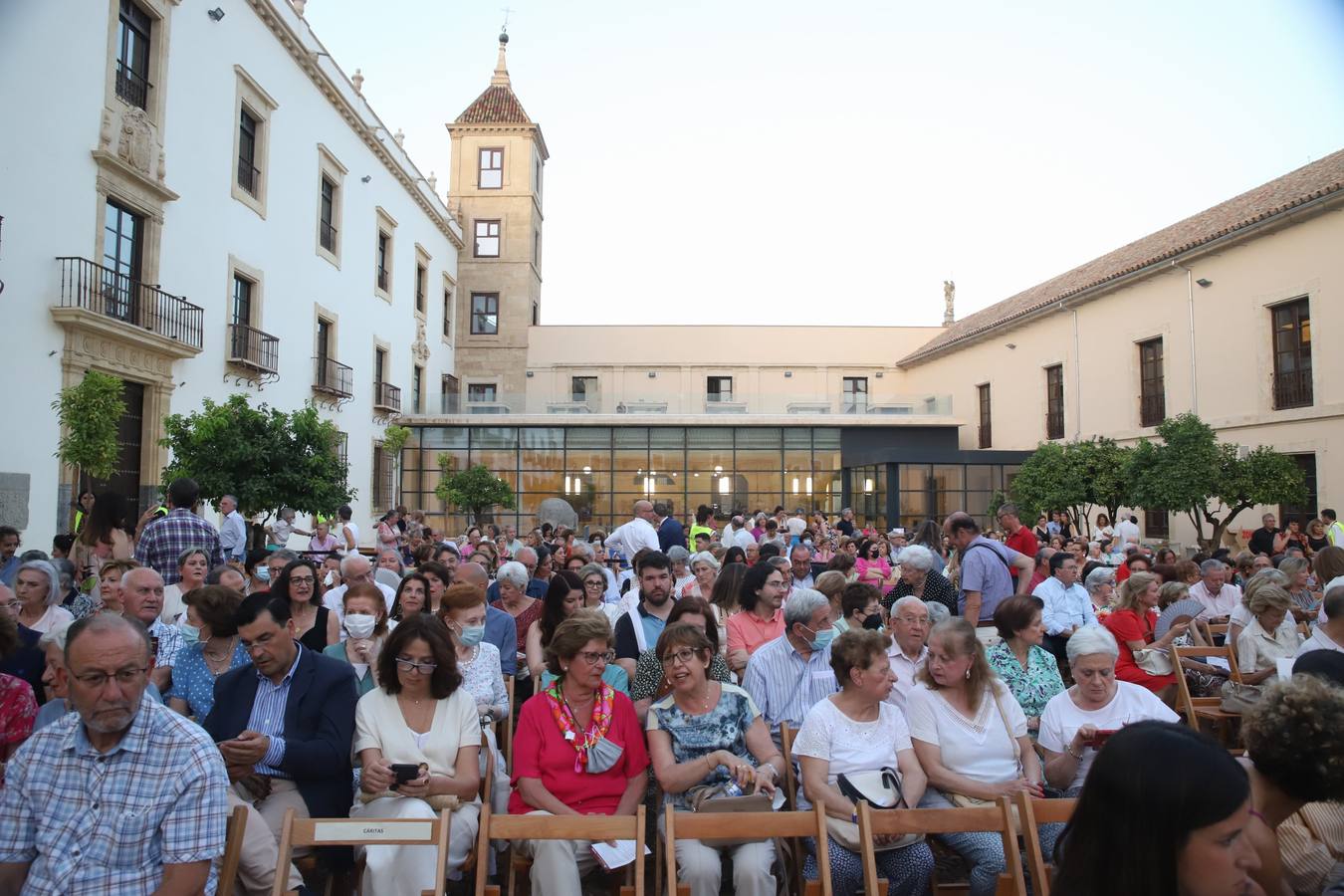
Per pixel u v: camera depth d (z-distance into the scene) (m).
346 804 4.85
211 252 19.91
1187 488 19.41
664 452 35.38
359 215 29.42
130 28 17.20
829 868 4.16
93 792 3.22
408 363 34.72
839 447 35.97
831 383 44.69
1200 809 1.93
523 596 8.27
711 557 9.46
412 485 34.84
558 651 4.99
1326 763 2.95
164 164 17.97
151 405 17.64
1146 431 25.73
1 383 13.65
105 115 15.93
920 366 42.75
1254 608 7.53
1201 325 23.50
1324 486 19.50
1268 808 3.11
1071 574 9.12
